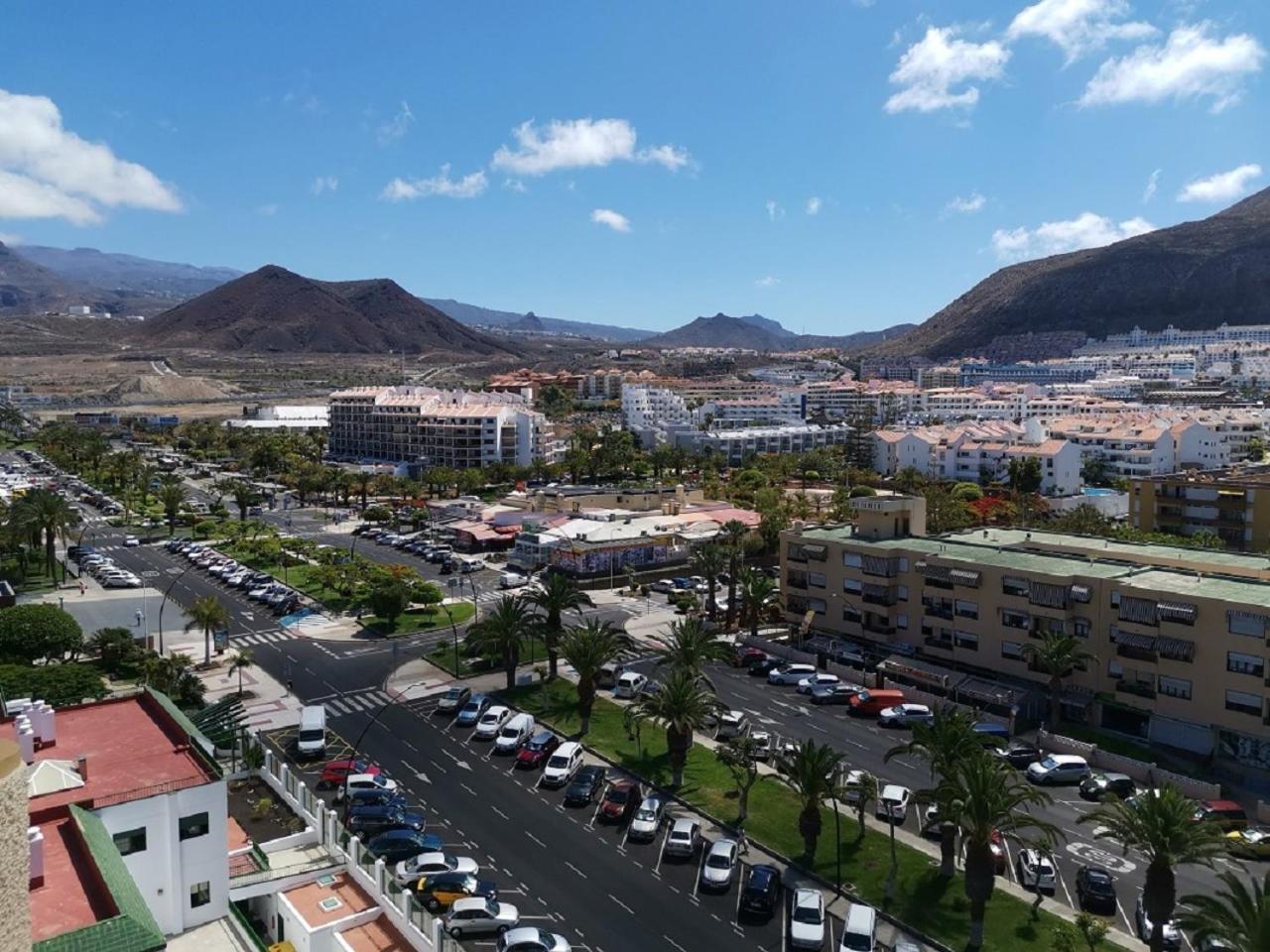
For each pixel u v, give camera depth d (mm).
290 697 93938
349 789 69500
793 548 114312
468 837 65188
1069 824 67688
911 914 55594
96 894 36938
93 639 102625
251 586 138250
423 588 128625
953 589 97000
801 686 94875
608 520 160750
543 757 78438
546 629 94625
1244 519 143875
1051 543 108000
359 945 48375
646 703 73375
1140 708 82500
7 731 49156
